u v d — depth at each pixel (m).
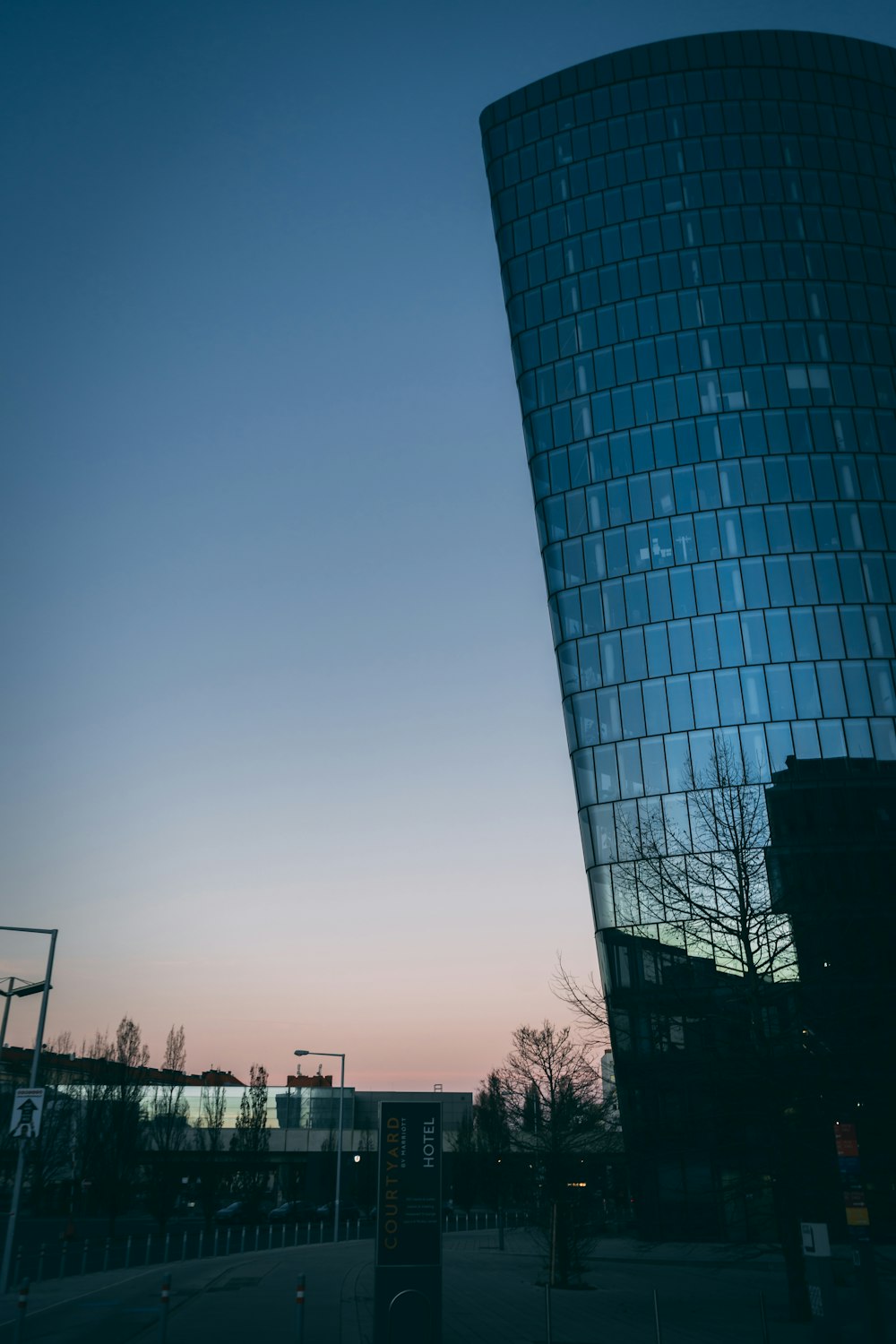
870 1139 25.80
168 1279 16.89
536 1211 37.53
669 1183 47.28
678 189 65.44
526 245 67.31
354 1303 25.47
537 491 63.25
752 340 61.56
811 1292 18.22
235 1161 90.69
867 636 56.09
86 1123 84.25
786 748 54.31
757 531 58.16
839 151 66.19
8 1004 35.34
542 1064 40.50
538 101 69.94
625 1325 23.22
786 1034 25.83
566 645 60.03
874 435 59.88
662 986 31.22
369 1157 102.50
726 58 68.12
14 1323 18.70
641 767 56.09
